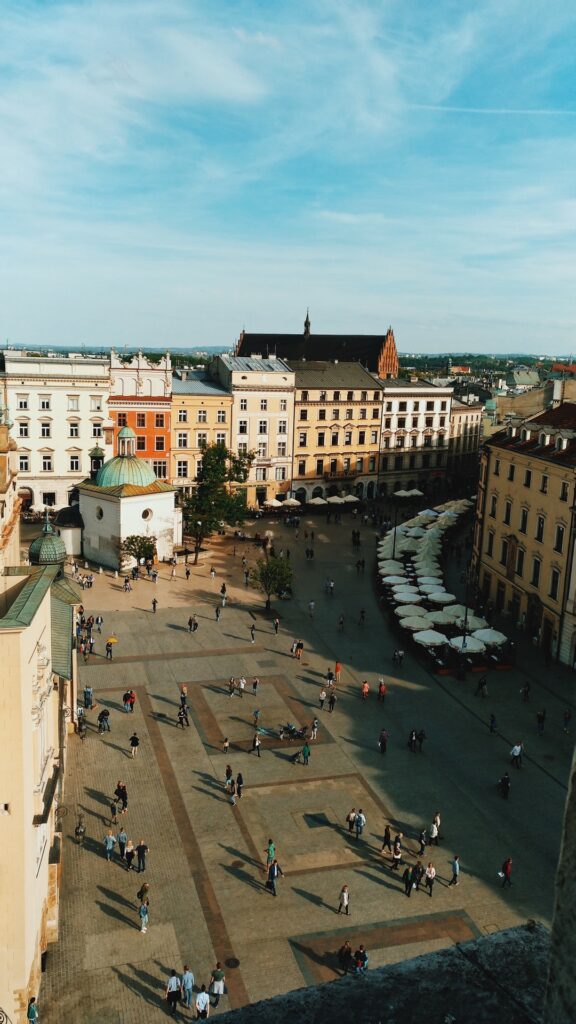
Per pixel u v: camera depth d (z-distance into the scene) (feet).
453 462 461.78
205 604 237.66
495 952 14.97
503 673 191.21
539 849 120.98
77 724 152.87
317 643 208.54
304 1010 13.65
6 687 75.00
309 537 338.54
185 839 120.37
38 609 84.99
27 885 79.51
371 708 169.48
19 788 76.74
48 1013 86.48
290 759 146.10
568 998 11.05
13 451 118.62
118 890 107.96
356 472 419.54
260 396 377.71
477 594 250.16
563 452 201.46
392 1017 13.32
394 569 262.67
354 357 545.44
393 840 121.60
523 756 150.20
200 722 159.94
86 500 281.13
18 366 318.04
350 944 98.78
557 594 199.62
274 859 110.63
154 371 345.31
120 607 231.71
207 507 284.41
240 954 96.58
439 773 143.23
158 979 92.22
